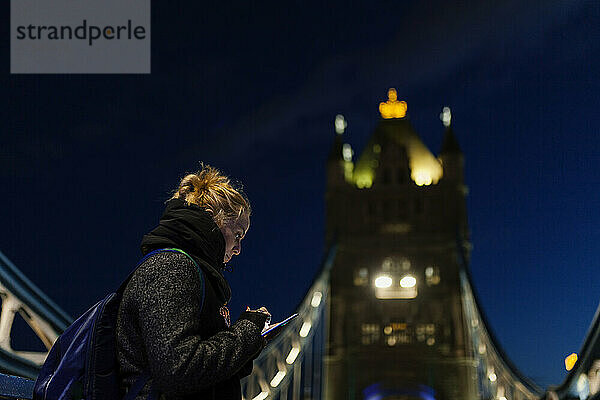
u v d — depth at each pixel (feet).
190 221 6.52
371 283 194.70
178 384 5.67
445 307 189.06
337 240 198.59
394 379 178.70
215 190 7.05
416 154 214.69
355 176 211.00
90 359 5.96
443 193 204.23
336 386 178.09
